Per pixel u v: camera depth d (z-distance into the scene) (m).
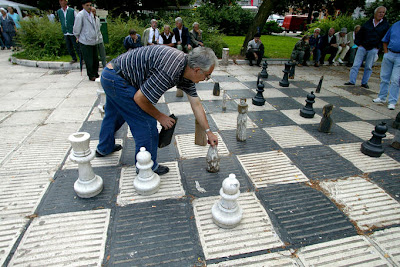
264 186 2.67
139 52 2.04
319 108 5.01
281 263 1.81
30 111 4.47
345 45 9.37
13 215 2.18
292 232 2.09
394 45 4.73
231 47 12.17
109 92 2.18
